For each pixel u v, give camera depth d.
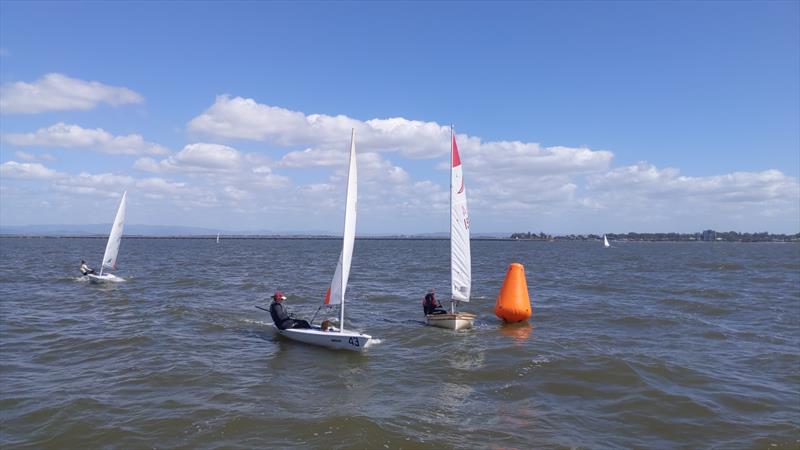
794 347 17.19
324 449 9.02
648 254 105.75
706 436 9.83
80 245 135.38
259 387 12.49
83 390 11.90
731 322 22.00
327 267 55.84
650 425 10.34
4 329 18.62
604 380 13.11
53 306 24.31
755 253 113.75
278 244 190.38
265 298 28.28
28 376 12.98
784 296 31.08
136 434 9.52
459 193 20.50
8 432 9.56
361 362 15.00
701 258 85.00
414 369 14.27
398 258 80.06
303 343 17.36
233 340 17.64
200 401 11.32
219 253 94.50
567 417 10.71
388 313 23.95
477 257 88.00
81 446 9.05
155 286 33.44
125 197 35.88
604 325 20.91
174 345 16.53
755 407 11.34
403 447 9.16
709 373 13.88
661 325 20.94
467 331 19.56
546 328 20.20
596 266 61.44
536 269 55.44
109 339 17.08
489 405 11.41
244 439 9.39
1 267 48.97
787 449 9.27
